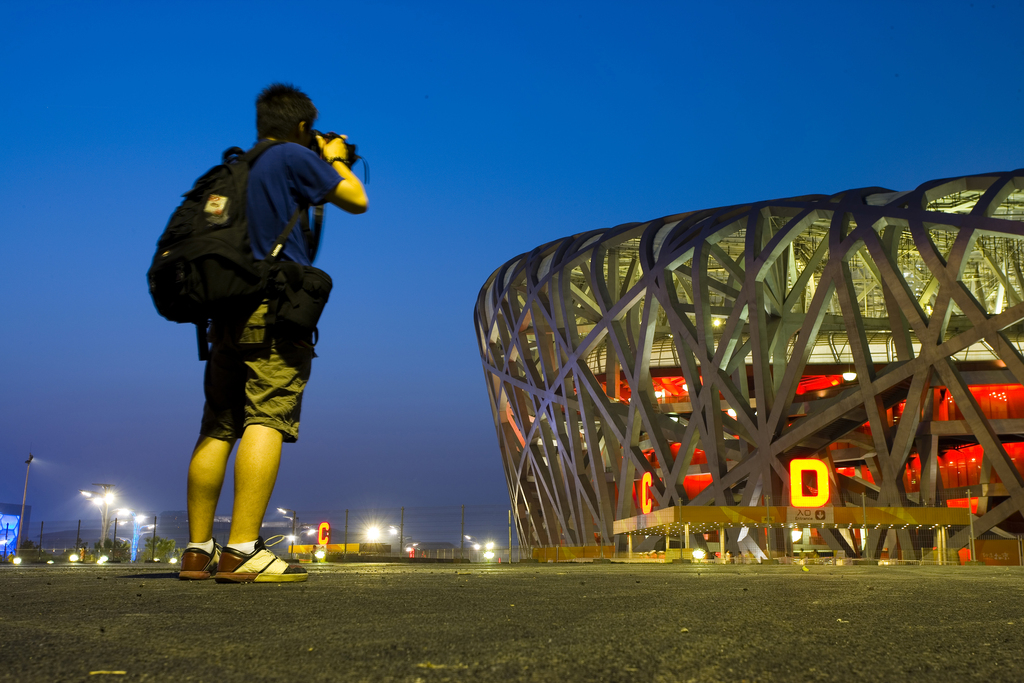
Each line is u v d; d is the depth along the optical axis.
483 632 2.33
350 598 3.36
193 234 4.03
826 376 52.31
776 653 2.00
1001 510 34.47
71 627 2.35
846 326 37.91
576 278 54.28
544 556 48.44
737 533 40.69
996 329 33.66
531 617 2.75
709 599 3.69
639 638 2.23
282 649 1.96
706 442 40.50
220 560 4.50
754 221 41.38
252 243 4.24
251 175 4.29
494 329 59.94
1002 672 1.81
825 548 45.59
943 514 35.66
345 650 1.96
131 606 2.98
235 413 4.99
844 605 3.45
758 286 39.75
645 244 45.50
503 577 5.93
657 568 14.42
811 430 37.56
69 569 8.98
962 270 35.03
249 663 1.77
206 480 4.91
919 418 37.44
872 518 35.69
